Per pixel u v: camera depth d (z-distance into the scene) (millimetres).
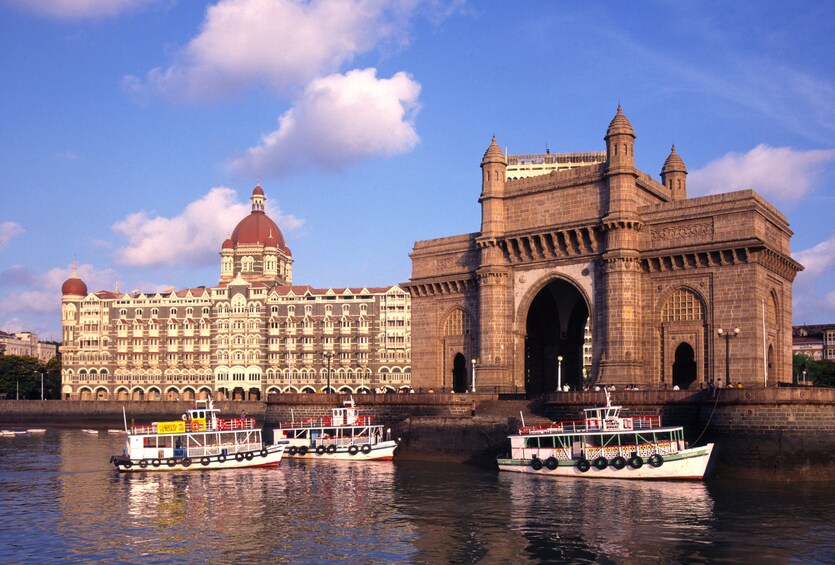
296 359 196375
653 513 49719
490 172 92062
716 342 75875
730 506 51500
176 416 167125
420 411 84062
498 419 75188
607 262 80750
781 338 81188
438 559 40250
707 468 61062
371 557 40688
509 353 89812
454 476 66812
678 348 81250
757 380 73438
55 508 54531
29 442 115875
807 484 58906
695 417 65625
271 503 55406
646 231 81188
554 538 43906
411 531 46000
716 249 75750
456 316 98188
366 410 88312
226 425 78500
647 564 39031
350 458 80250
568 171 86125
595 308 82562
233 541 44219
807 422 60062
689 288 78188
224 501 56469
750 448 61281
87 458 88562
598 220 81938
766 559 39531
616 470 63188
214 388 199250
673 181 95875
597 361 81938
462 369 100312
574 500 54250
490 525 47156
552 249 86688
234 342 199375
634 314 79938
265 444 86062
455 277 96562
